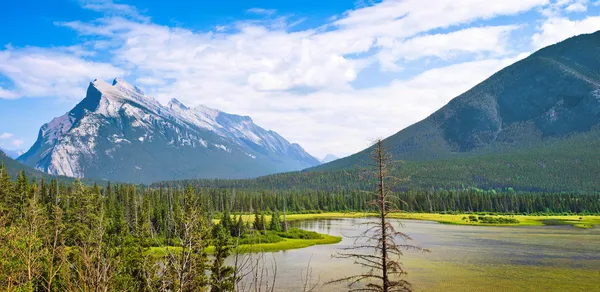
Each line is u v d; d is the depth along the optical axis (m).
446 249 102.81
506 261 86.25
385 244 28.80
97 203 60.69
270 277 69.25
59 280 29.02
